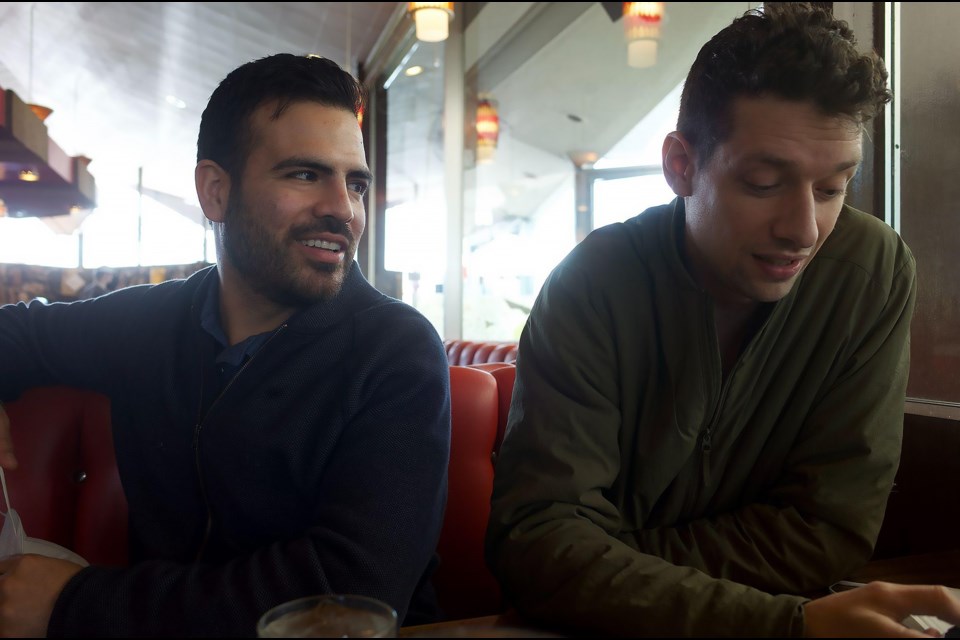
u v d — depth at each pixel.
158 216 10.84
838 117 0.71
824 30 0.73
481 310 4.37
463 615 1.26
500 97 4.70
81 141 11.20
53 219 10.06
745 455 0.92
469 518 1.27
